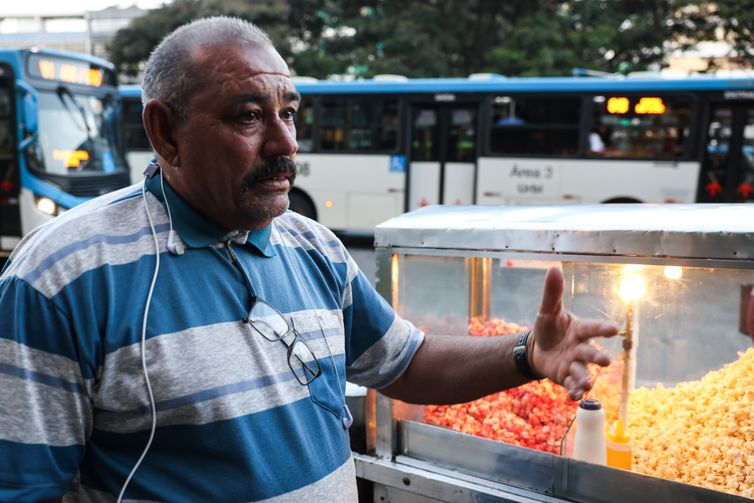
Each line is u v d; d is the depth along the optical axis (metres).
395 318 1.64
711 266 1.52
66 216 1.25
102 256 1.18
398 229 1.94
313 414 1.31
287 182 1.29
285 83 1.25
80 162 8.34
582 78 9.28
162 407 1.15
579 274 1.74
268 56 1.24
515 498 1.76
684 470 1.70
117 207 1.25
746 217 1.70
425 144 10.04
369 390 2.03
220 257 1.26
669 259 1.56
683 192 8.80
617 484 1.67
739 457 1.62
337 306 1.46
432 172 10.02
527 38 15.16
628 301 1.70
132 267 1.19
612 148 9.09
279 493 1.23
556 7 16.73
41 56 8.03
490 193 9.65
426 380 1.62
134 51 19.48
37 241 1.19
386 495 2.01
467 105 9.79
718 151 8.67
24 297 1.12
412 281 1.99
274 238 1.40
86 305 1.14
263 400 1.23
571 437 1.82
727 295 1.57
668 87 8.77
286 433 1.25
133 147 10.97
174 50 1.23
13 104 7.86
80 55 8.55
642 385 1.76
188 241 1.23
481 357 1.55
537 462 1.79
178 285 1.20
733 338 1.61
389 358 1.61
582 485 1.72
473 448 1.90
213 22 1.26
